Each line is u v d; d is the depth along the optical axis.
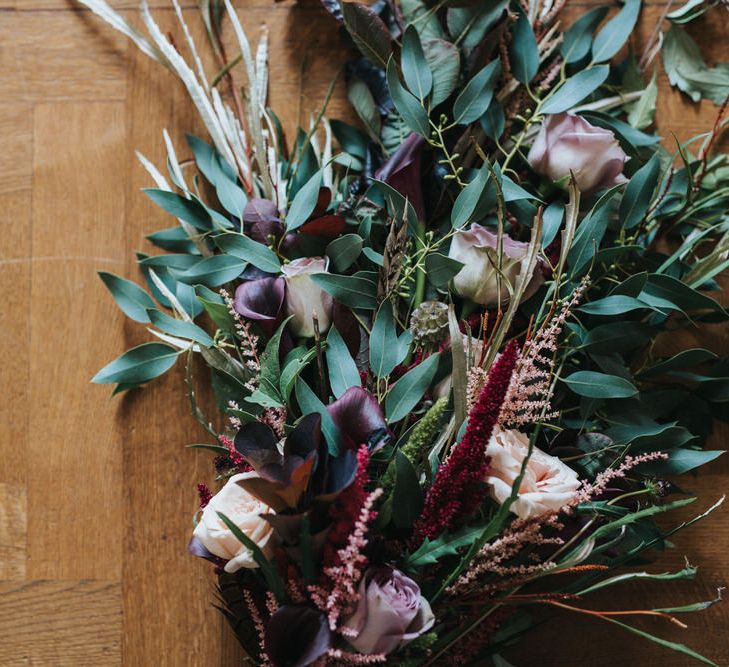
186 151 0.97
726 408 0.93
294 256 0.91
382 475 0.85
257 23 0.97
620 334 0.89
